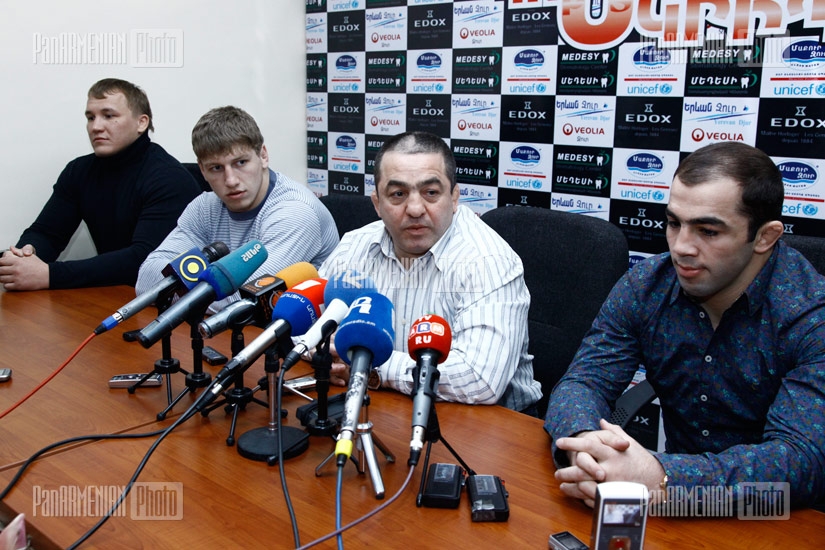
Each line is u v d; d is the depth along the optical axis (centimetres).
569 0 278
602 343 150
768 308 131
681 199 123
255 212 235
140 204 282
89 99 275
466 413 143
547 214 198
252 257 139
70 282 244
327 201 268
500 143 312
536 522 102
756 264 130
